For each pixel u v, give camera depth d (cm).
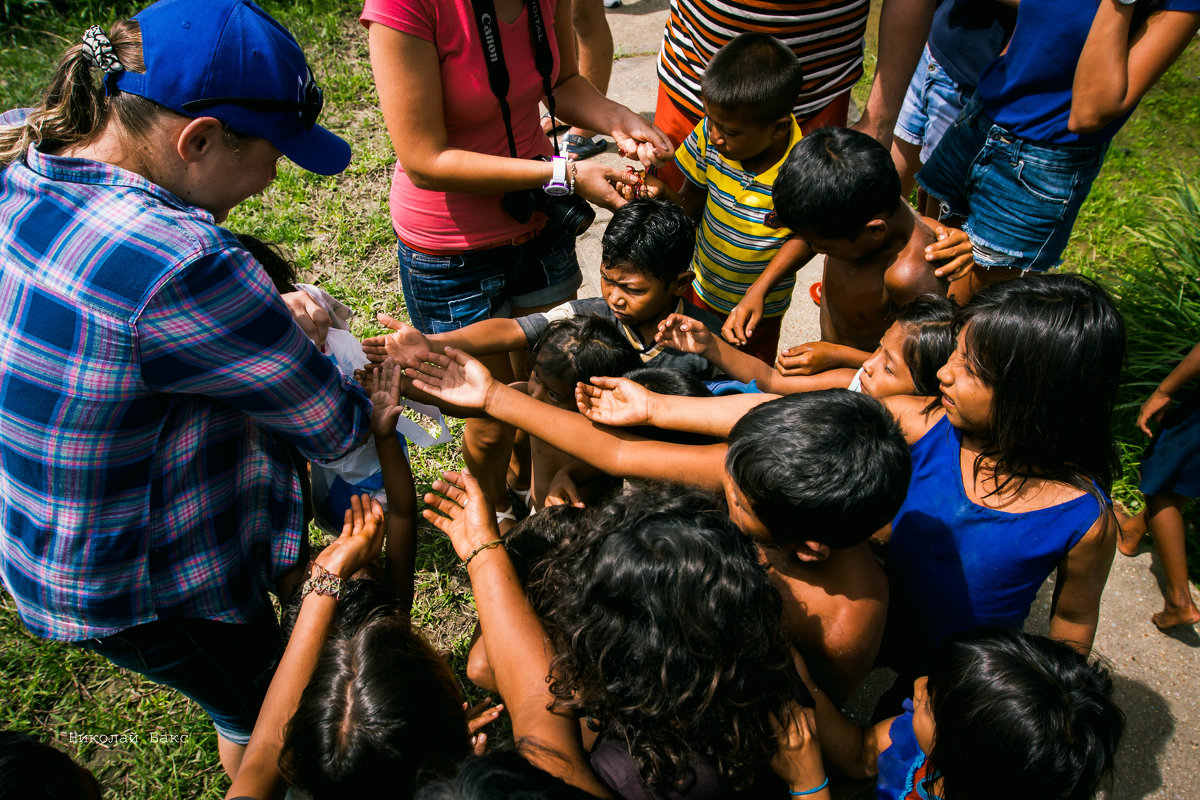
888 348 192
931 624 173
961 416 156
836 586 151
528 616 148
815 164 201
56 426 131
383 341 183
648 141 247
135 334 125
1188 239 369
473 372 180
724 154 246
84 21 503
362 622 153
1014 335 143
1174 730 240
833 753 156
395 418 166
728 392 200
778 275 250
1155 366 318
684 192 275
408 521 182
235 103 128
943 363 178
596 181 244
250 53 127
